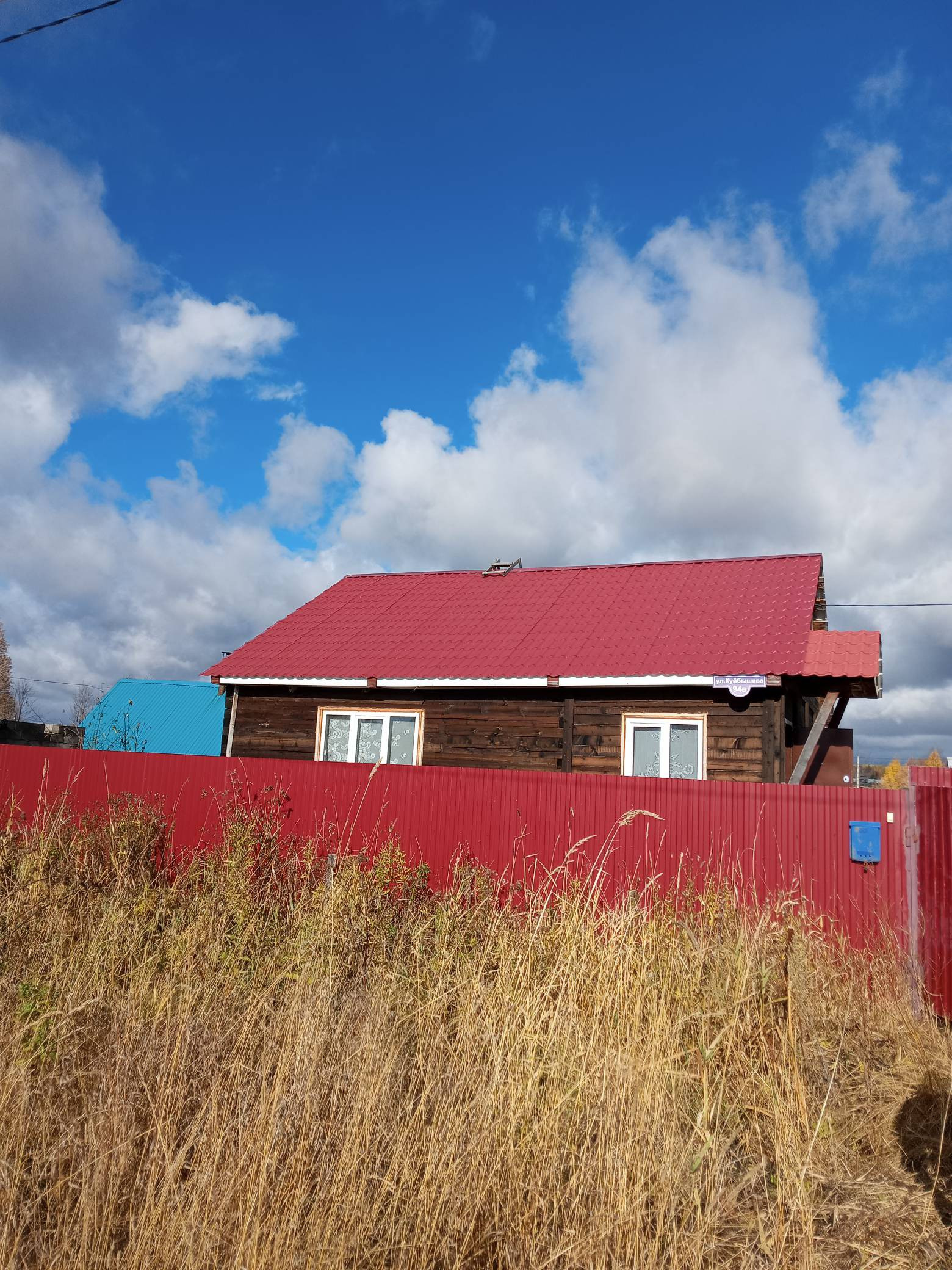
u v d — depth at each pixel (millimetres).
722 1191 3703
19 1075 3863
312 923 5883
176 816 9766
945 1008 6684
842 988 6164
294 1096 3744
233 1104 3807
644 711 12109
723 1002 4797
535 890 7785
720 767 11578
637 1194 3434
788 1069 4461
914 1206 3998
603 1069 3975
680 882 7832
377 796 9102
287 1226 3127
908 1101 4945
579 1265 3268
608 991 4543
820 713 11172
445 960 5195
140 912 6301
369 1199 3430
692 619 13188
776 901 7355
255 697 14695
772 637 12023
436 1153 3512
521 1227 3389
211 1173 3271
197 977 5117
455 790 8836
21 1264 3129
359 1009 4594
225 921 6262
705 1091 4121
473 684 12812
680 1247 3365
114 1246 3100
